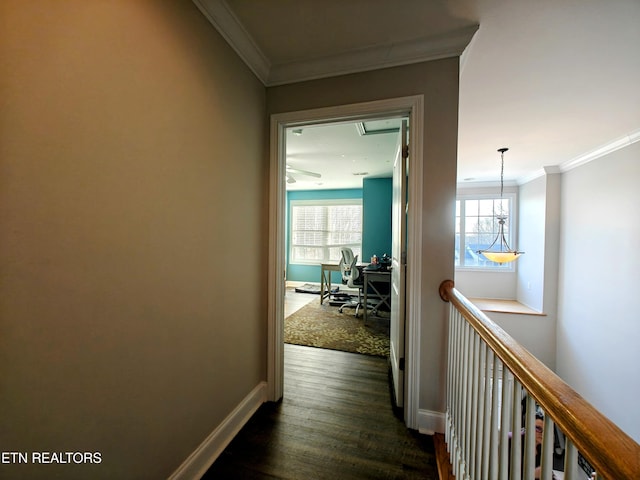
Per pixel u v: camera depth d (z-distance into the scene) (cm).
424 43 160
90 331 85
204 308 136
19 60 67
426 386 168
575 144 337
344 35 156
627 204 311
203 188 133
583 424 46
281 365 202
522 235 534
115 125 91
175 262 117
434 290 165
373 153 392
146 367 105
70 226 79
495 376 88
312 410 188
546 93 217
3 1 65
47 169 73
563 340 431
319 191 711
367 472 139
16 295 68
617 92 214
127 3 95
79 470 83
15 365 69
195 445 132
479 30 151
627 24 143
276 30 152
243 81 166
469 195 579
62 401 79
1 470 67
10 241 67
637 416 296
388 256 495
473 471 108
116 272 93
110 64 89
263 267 194
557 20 142
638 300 296
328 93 181
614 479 38
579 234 396
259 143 185
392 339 240
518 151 367
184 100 121
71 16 78
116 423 94
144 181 102
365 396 207
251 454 149
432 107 164
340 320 405
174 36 115
